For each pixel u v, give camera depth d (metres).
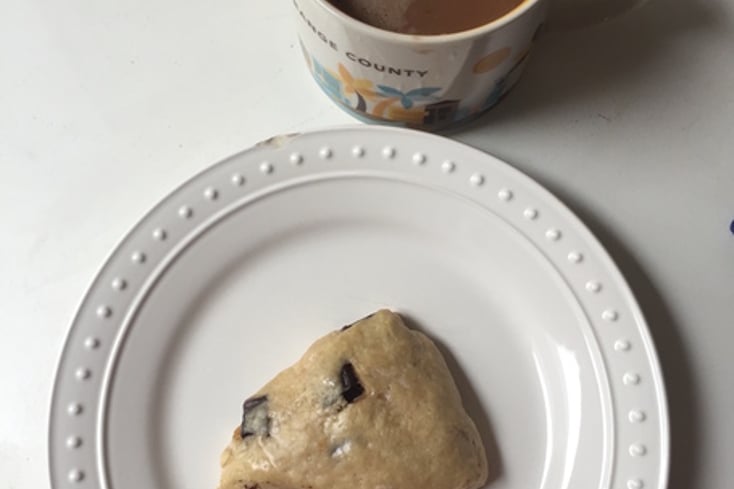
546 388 0.44
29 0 0.51
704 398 0.44
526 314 0.45
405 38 0.40
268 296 0.46
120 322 0.44
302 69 0.50
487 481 0.43
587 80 0.49
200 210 0.45
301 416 0.42
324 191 0.46
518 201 0.45
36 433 0.44
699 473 0.43
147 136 0.48
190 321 0.45
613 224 0.47
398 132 0.46
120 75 0.50
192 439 0.44
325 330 0.45
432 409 0.43
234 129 0.49
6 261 0.46
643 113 0.49
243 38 0.50
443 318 0.45
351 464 0.42
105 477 0.42
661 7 0.50
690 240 0.47
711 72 0.49
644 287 0.46
